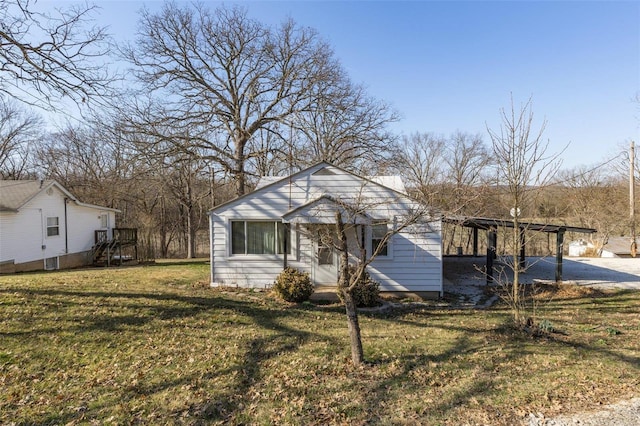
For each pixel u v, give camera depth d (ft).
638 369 17.13
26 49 24.79
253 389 15.20
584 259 66.95
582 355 19.30
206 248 99.91
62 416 12.79
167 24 59.52
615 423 12.23
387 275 37.76
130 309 26.09
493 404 13.69
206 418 12.83
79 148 89.92
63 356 18.21
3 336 19.93
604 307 32.63
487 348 20.74
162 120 58.39
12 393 14.39
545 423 12.32
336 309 31.91
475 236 68.85
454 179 83.05
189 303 29.01
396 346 21.12
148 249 90.27
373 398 14.29
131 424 12.35
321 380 16.15
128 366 17.40
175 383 15.67
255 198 38.78
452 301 36.40
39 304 25.34
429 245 37.40
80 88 27.68
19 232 53.98
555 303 34.68
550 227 41.93
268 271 38.63
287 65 67.36
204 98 62.85
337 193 37.88
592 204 84.17
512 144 24.03
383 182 42.37
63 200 63.93
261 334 23.15
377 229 37.55
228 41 64.80
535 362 18.25
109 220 78.84
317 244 37.83
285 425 12.37
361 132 69.97
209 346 20.52
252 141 80.59
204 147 62.28
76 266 66.90
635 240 72.23
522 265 55.42
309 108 66.59
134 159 57.11
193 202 86.94
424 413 13.07
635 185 81.35
